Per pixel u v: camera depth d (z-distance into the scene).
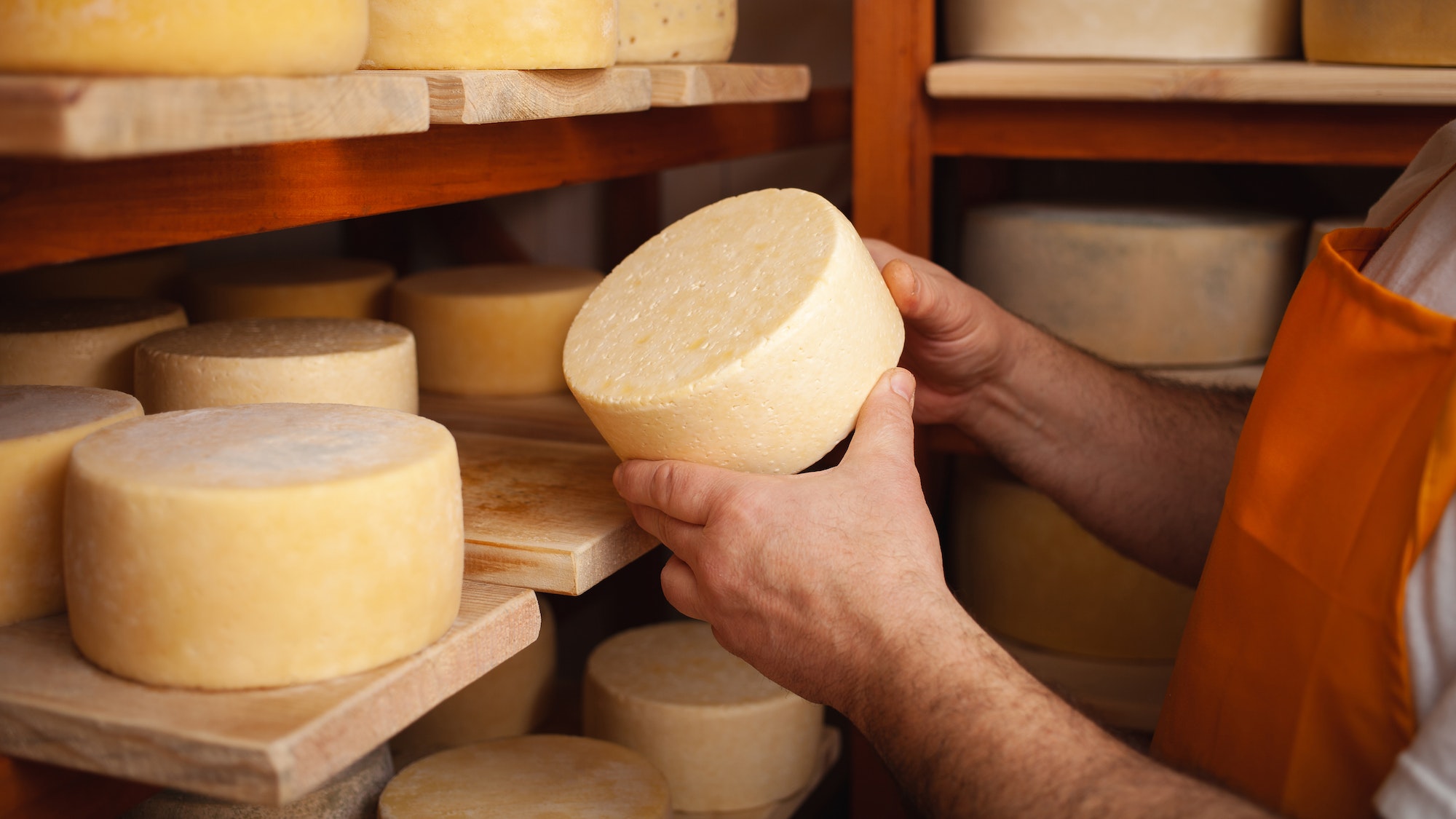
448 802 0.91
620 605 1.91
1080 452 1.11
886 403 0.75
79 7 0.46
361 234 1.69
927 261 1.03
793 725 1.19
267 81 0.50
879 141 1.29
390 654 0.58
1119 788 0.57
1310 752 0.67
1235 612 0.75
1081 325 1.38
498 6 0.70
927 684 0.64
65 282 1.13
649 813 0.91
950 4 1.42
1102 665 1.45
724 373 0.69
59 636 0.61
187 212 0.60
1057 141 1.26
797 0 1.76
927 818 0.63
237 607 0.53
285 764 0.49
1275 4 1.24
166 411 0.82
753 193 0.84
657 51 0.97
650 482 0.74
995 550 1.50
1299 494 0.70
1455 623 0.59
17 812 0.56
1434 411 0.61
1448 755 0.52
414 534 0.58
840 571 0.67
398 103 0.57
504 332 1.20
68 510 0.57
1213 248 1.34
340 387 0.82
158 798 0.83
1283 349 0.75
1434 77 1.08
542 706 1.34
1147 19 1.24
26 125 0.42
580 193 1.86
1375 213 0.85
